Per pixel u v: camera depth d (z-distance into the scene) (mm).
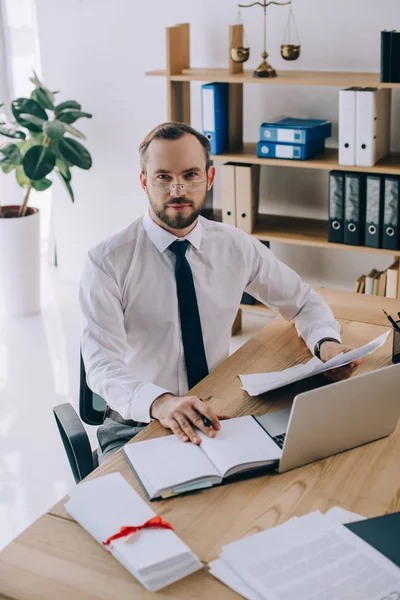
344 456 1600
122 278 2018
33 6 4699
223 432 1628
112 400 1821
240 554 1283
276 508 1429
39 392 3582
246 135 4055
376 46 3604
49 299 4629
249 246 2176
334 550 1291
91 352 1937
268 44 3824
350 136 3385
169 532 1337
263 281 2201
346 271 4023
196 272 2092
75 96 4426
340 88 3744
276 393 1839
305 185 3973
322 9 3648
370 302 2365
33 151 3943
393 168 3350
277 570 1249
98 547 1331
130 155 4402
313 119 3824
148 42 4117
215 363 2170
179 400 1696
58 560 1298
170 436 1633
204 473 1490
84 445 1883
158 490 1441
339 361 1795
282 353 2061
